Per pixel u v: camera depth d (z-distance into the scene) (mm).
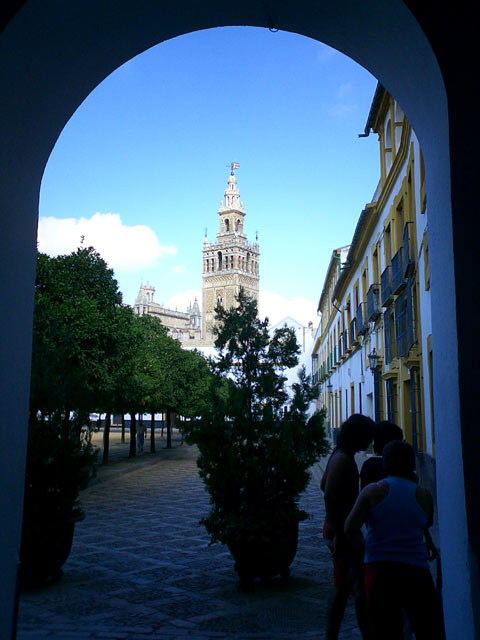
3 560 3215
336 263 31125
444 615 3258
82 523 10578
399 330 14445
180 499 14016
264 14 3883
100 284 17141
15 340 3400
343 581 4246
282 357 7262
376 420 17922
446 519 3191
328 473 4359
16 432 3395
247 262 133750
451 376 3043
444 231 3146
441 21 3049
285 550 6441
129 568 7258
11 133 3334
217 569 7203
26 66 3307
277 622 5242
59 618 5363
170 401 31562
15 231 3418
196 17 3928
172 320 131875
